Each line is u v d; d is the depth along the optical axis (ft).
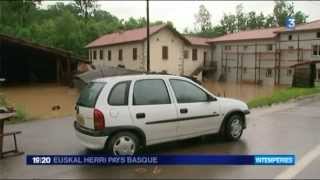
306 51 150.20
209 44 186.09
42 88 115.14
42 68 150.10
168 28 154.81
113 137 26.02
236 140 32.24
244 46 174.19
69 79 124.67
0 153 27.91
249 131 36.58
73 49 223.30
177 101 28.84
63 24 236.84
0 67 142.31
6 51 135.74
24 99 83.97
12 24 232.53
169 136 28.32
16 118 45.85
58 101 79.77
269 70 164.45
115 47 167.53
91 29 240.73
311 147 29.76
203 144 31.04
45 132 38.11
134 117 26.61
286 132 36.01
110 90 26.40
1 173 24.31
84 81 103.19
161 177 22.79
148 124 27.14
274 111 52.75
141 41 146.72
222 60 183.93
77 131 28.17
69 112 57.26
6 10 229.04
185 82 29.71
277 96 72.02
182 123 28.81
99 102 26.04
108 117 25.80
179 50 160.66
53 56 142.20
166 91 28.48
